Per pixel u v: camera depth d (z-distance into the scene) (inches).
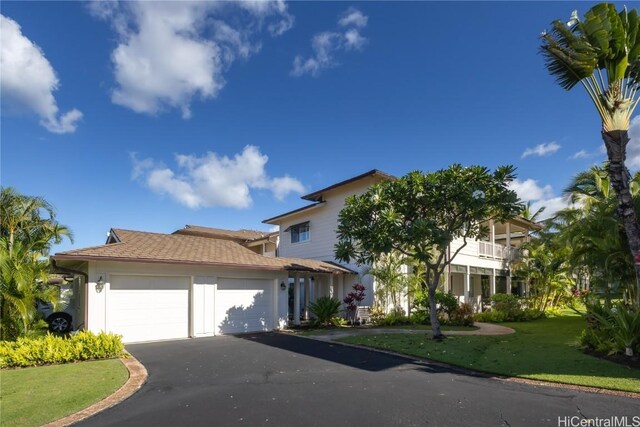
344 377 320.2
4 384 303.3
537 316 844.0
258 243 1183.6
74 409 243.4
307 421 216.7
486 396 260.1
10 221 649.0
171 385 300.2
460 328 674.8
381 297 780.0
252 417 224.4
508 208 474.9
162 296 567.5
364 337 544.7
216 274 617.3
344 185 832.3
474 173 482.0
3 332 456.8
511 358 384.5
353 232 507.2
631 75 362.0
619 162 350.6
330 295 799.7
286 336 585.3
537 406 237.3
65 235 691.4
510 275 1133.1
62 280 921.5
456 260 929.5
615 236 481.7
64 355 390.3
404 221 509.4
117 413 235.5
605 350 386.0
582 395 259.1
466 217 507.8
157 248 603.2
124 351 443.8
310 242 936.3
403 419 217.8
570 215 633.0
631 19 350.6
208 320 600.1
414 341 499.2
